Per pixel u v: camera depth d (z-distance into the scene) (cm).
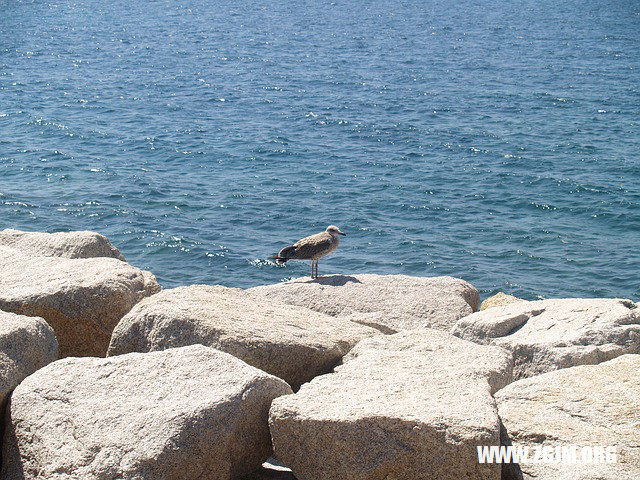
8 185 4575
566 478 747
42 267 1259
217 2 19238
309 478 798
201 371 847
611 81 8781
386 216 4278
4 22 14400
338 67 9725
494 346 1069
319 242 1650
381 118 6781
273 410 812
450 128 6406
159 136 5966
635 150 5700
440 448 761
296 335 1041
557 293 3353
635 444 783
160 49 11238
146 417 792
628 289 3388
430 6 19300
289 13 16950
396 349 1023
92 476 755
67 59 10069
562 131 6312
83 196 4416
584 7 19200
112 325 1149
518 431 820
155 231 3934
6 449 835
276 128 6350
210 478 788
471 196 4641
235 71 9331
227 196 4525
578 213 4353
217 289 1216
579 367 946
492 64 10069
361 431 777
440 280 1507
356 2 19975
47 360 963
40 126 6203
